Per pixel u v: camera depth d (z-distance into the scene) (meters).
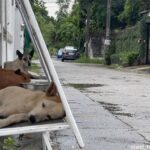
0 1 9.16
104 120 9.09
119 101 12.45
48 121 4.49
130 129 8.23
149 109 11.02
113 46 43.03
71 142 6.96
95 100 12.45
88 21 54.47
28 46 16.47
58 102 4.58
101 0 52.88
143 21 35.47
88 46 56.81
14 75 6.37
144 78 23.03
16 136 5.45
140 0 43.34
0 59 9.52
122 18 46.56
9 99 5.01
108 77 23.06
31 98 4.88
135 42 36.91
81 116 9.46
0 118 4.91
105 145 6.86
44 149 4.48
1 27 8.98
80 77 22.34
